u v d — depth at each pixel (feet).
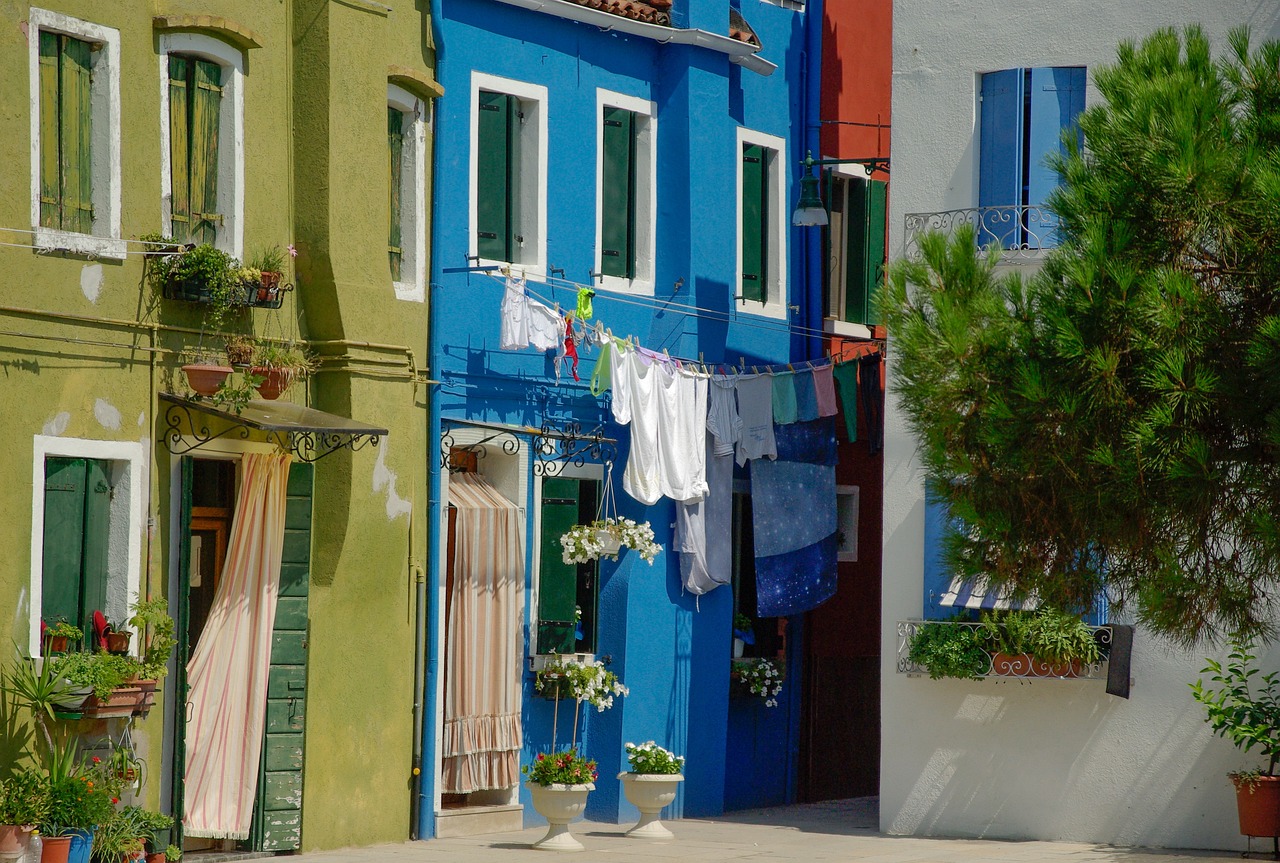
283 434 51.60
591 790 55.62
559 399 62.95
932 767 61.31
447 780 58.34
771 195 72.38
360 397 53.36
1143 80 38.99
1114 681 57.98
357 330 53.31
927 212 62.54
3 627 43.55
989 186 61.87
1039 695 60.08
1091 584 38.17
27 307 44.27
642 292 66.39
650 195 67.10
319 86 52.54
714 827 63.46
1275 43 39.32
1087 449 36.63
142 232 47.62
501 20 61.46
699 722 67.31
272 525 50.85
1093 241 36.81
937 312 38.29
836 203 76.48
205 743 49.42
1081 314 36.76
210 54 49.78
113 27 46.83
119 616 46.75
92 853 43.78
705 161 67.77
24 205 44.29
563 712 62.95
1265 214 36.40
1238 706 56.44
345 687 53.72
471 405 59.62
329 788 53.16
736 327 69.67
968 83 62.23
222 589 50.14
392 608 55.42
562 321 59.67
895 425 62.44
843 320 76.54
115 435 46.65
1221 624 39.11
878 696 80.18
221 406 48.57
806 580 70.49
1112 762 58.95
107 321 46.34
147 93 47.85
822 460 71.05
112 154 46.65
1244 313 36.63
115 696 44.78
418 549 56.85
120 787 44.83
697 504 66.28
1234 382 35.83
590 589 64.39
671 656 66.03
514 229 62.13
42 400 44.65
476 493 60.13
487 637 59.26
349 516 53.16
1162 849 57.82
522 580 60.54
